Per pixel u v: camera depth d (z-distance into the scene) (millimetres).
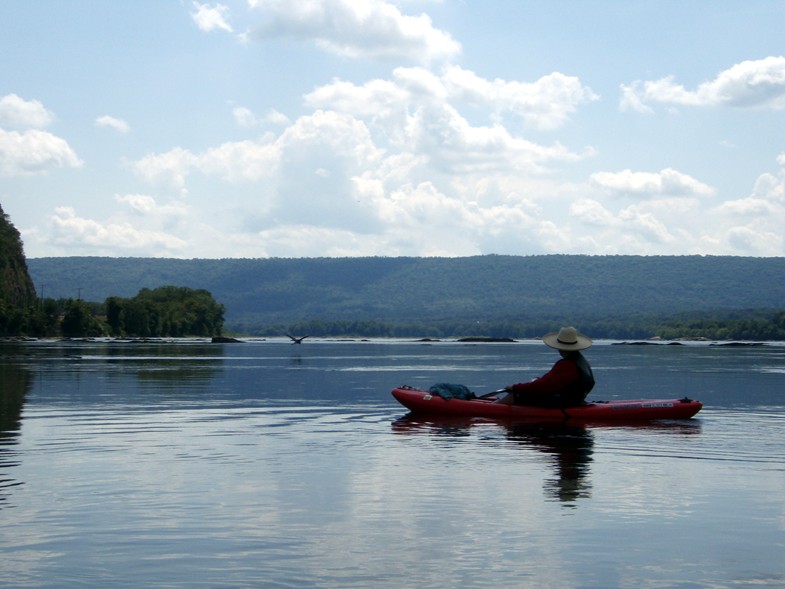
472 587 8938
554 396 24031
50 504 12438
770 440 19719
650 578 9266
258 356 84875
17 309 175125
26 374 44594
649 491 13578
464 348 142750
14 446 18203
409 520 11586
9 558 9805
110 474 14852
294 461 16359
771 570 9547
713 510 12242
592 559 9883
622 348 142000
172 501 12672
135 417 24062
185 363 61656
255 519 11602
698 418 24422
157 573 9312
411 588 8891
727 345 179750
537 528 11195
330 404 28406
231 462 16203
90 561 9711
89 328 188625
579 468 15719
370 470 15391
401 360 75188
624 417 23844
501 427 22125
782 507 12453
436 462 16344
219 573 9320
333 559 9820
